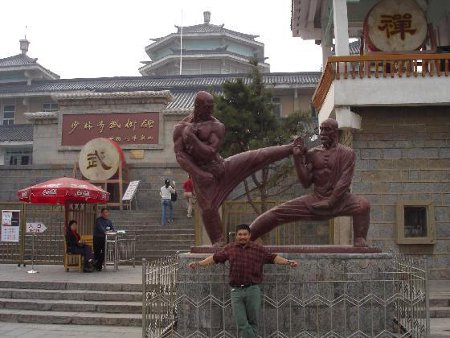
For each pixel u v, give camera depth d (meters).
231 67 40.72
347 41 14.38
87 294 10.58
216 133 7.50
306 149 7.78
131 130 23.73
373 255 7.20
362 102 13.68
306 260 7.16
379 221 13.95
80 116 24.16
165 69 41.69
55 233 17.20
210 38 41.94
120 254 16.31
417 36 14.66
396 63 13.80
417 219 14.03
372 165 14.10
